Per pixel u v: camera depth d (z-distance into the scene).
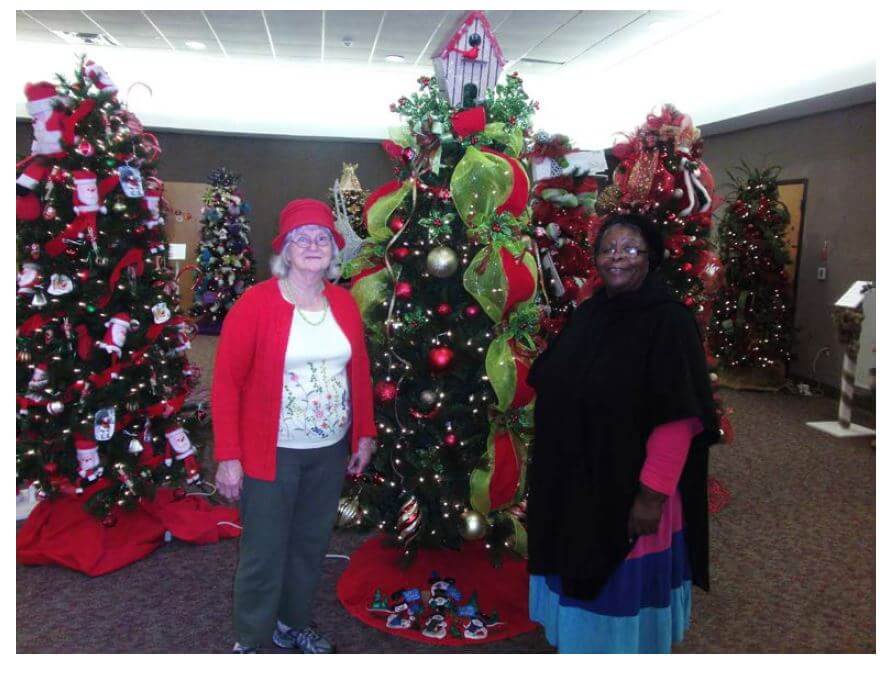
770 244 6.24
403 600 2.46
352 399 2.08
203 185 9.81
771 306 6.40
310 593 2.14
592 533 1.73
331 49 7.59
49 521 2.96
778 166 6.48
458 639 2.32
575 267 3.34
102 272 2.83
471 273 2.34
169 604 2.53
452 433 2.42
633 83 8.10
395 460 2.48
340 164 10.41
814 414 5.64
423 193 2.43
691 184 3.34
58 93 2.73
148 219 2.96
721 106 6.74
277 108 9.46
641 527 1.69
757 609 2.60
